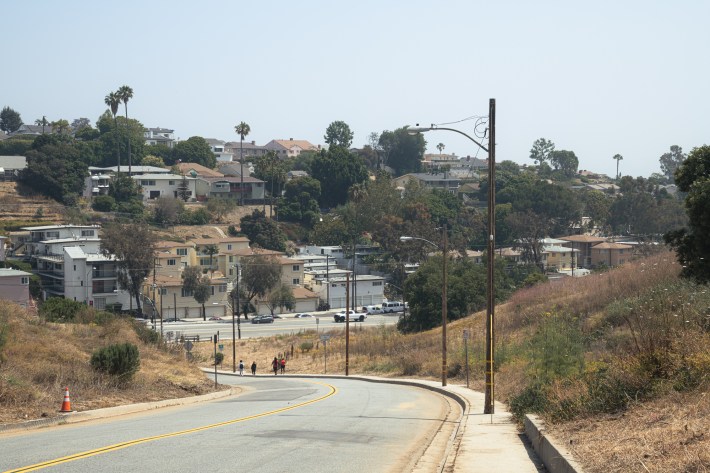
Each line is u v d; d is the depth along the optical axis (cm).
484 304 8119
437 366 4866
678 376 1520
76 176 16138
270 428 1945
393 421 2280
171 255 12544
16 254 12538
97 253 11869
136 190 16625
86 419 2202
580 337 3059
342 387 4288
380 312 12575
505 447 1620
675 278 4353
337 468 1370
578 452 1184
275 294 12206
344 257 15038
